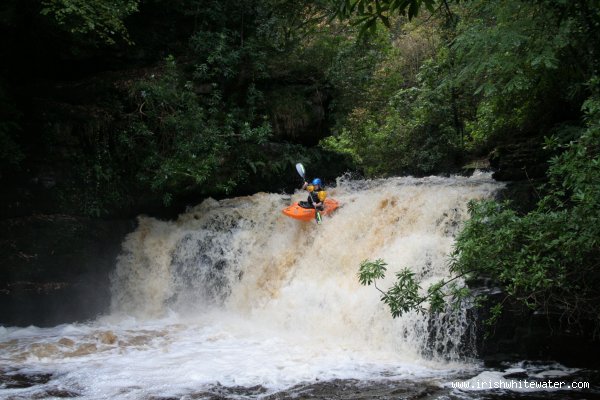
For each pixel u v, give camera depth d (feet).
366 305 33.30
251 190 51.26
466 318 29.14
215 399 24.22
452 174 69.92
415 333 30.66
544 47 32.96
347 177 58.29
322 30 61.21
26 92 45.60
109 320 43.27
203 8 52.70
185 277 44.57
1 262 41.52
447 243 32.99
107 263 45.57
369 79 60.75
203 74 48.93
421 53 87.15
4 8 42.19
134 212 47.16
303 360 29.86
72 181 44.24
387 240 36.68
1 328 40.75
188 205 49.08
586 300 25.18
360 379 26.71
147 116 46.52
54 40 45.47
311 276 38.58
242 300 41.04
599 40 30.66
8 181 42.37
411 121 77.56
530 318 28.30
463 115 75.05
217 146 46.78
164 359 30.42
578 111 39.52
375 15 21.56
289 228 42.06
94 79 47.91
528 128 43.04
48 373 28.43
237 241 43.27
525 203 33.91
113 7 42.06
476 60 36.88
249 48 51.39
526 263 23.73
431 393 24.50
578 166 23.13
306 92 54.13
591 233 22.25
